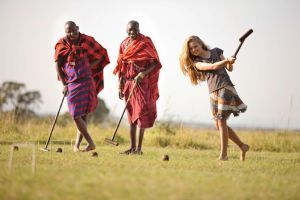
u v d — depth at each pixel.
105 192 12.99
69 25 25.27
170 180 14.71
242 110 22.70
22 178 14.75
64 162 19.23
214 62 22.80
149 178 15.01
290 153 30.31
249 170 18.50
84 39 25.64
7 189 13.28
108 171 16.42
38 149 25.70
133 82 26.12
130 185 13.87
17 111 42.16
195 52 22.83
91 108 25.34
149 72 26.16
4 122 38.44
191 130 41.84
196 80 23.30
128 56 26.23
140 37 26.34
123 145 34.22
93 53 25.84
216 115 22.62
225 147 22.61
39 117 46.56
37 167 17.28
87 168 17.27
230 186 14.28
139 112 25.83
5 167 17.16
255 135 39.16
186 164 19.72
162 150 29.75
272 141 36.72
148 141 36.28
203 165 19.61
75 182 14.23
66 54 25.42
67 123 44.78
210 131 44.50
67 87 25.41
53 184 13.95
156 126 39.94
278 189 14.17
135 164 18.94
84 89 25.19
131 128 26.16
